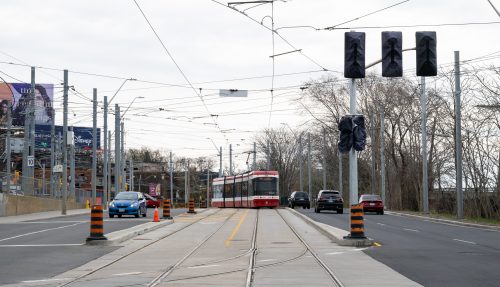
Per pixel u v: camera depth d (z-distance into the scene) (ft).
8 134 169.68
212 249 71.20
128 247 72.64
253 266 55.11
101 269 53.36
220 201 245.45
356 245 73.51
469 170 151.12
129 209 136.98
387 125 231.71
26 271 51.98
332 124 259.39
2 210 143.02
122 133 243.81
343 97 254.06
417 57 65.46
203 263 57.77
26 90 276.82
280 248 71.92
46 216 144.97
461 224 123.85
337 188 303.89
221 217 142.41
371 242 74.38
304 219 130.11
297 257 62.34
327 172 324.60
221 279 47.06
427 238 86.48
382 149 203.41
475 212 152.05
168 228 106.01
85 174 350.64
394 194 233.55
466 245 75.31
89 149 339.36
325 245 75.25
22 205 156.15
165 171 465.88
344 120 73.51
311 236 89.25
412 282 44.96
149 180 458.09
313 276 48.37
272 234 93.15
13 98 275.18
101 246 73.41
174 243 78.64
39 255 63.87
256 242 79.82
